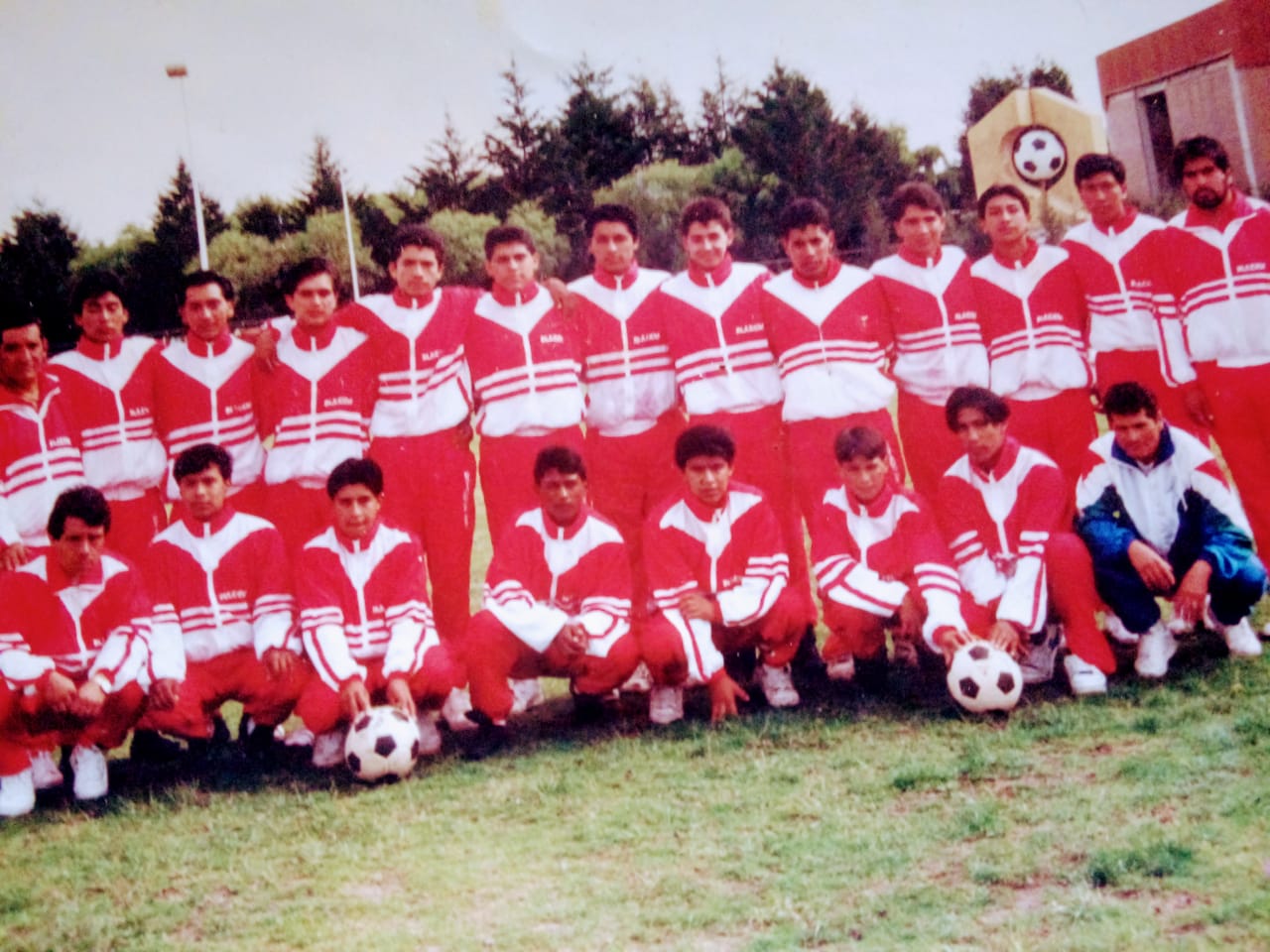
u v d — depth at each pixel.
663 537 4.90
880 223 30.41
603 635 4.73
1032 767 3.79
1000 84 31.95
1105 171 5.31
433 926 3.13
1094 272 5.39
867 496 4.86
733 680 5.29
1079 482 4.86
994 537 4.82
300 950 3.08
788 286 5.37
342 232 33.19
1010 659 4.37
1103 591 4.60
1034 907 2.89
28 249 34.62
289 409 5.25
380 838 3.79
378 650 4.78
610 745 4.53
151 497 5.39
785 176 31.22
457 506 5.38
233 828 4.03
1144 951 2.63
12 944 3.28
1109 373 5.44
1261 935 2.65
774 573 4.87
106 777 4.63
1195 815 3.26
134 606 4.77
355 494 4.67
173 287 34.62
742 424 5.38
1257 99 18.22
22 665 4.50
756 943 2.85
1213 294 5.15
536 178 37.59
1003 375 5.37
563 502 4.84
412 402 5.30
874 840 3.37
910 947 2.76
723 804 3.76
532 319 5.38
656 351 5.48
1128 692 4.41
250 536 4.90
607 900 3.18
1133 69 19.95
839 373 5.28
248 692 4.87
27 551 4.82
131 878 3.66
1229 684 4.34
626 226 5.44
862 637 4.79
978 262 5.46
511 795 4.07
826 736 4.34
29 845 4.09
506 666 4.71
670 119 38.72
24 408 5.15
